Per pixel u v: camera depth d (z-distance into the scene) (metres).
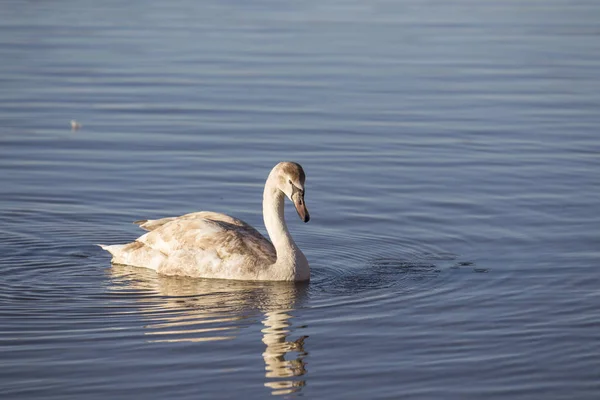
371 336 11.83
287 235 14.16
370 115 23.14
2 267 14.34
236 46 30.08
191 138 21.22
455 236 15.96
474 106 24.03
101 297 13.14
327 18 35.00
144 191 18.05
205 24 33.66
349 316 12.50
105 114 22.88
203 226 14.38
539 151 20.55
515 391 10.39
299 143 20.98
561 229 16.14
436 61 28.58
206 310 12.67
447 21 35.00
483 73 27.30
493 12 37.16
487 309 12.78
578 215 16.81
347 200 17.75
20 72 26.58
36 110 23.06
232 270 13.98
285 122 22.47
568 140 21.31
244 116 22.89
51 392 10.19
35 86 25.19
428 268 14.52
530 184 18.48
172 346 11.41
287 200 17.86
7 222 16.38
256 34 31.89
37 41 30.48
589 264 14.52
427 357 11.23
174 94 24.67
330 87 25.59
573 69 27.86
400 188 18.34
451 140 21.34
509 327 12.14
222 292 13.43
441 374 10.77
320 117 22.94
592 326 12.16
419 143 21.11
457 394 10.31
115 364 10.89
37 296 13.12
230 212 17.11
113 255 14.84
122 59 28.25
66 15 35.22
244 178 18.84
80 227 16.31
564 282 13.78
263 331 11.93
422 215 16.95
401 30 33.03
